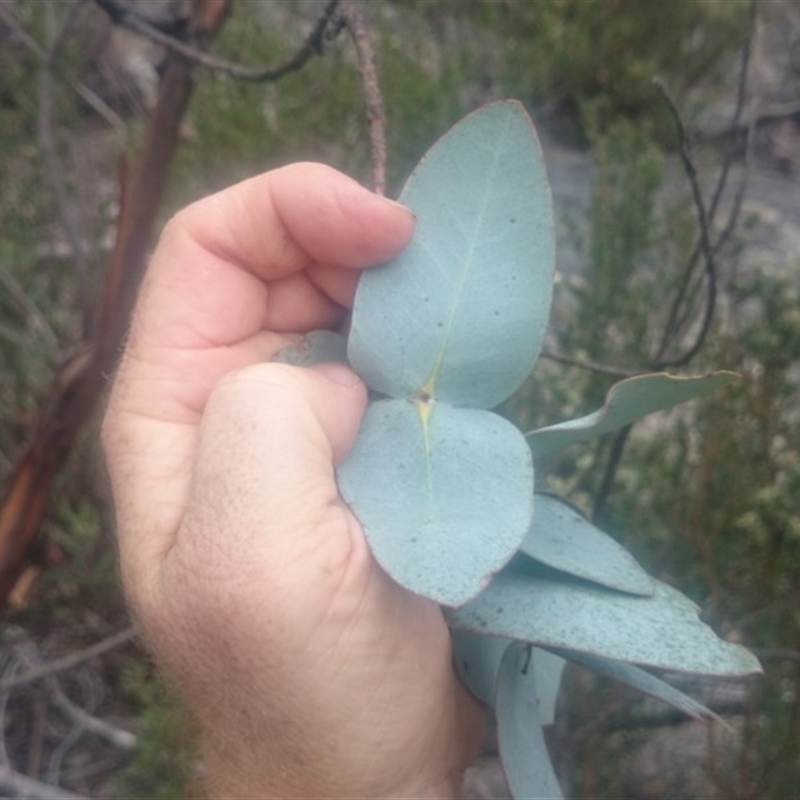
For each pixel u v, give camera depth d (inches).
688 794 20.6
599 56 43.8
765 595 19.7
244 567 8.1
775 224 39.3
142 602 8.8
